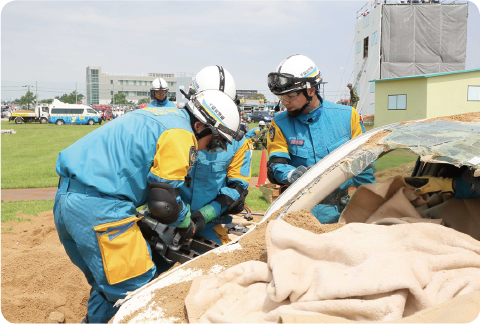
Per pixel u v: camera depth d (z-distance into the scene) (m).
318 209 2.62
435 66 30.95
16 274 4.08
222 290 1.88
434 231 1.90
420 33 30.67
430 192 2.52
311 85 3.13
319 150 3.34
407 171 3.21
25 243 5.19
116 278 2.38
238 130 2.76
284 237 1.91
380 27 30.66
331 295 1.56
